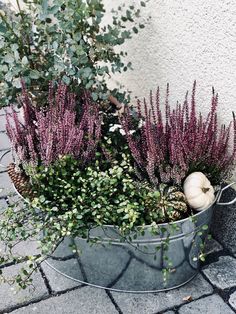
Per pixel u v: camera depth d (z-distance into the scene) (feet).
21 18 7.51
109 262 6.17
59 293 6.48
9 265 6.99
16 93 7.48
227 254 7.15
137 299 6.36
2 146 10.43
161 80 7.91
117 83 8.81
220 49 6.40
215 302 6.29
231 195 6.95
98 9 7.27
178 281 6.46
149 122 6.23
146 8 7.81
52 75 7.27
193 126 6.38
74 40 6.88
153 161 5.97
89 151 6.39
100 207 5.62
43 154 6.38
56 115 6.66
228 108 6.57
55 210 5.64
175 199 6.04
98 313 6.14
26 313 6.16
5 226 5.86
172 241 5.89
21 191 6.57
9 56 6.98
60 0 6.88
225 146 6.36
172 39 7.34
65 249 6.34
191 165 6.39
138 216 5.69
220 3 6.17
